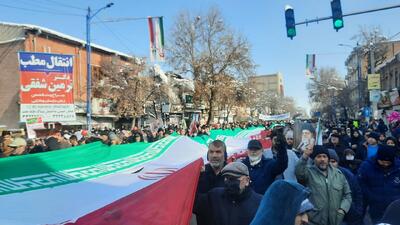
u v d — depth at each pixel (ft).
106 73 125.80
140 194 10.57
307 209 8.11
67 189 12.84
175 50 137.28
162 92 133.80
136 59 128.36
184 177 11.17
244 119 249.34
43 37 109.29
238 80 142.10
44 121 44.19
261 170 17.81
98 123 122.31
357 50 153.69
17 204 11.57
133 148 17.75
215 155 15.65
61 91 44.98
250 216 12.17
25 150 28.68
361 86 156.46
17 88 105.19
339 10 44.21
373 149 31.76
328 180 17.74
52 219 11.03
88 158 15.33
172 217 10.37
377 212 20.22
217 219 12.42
